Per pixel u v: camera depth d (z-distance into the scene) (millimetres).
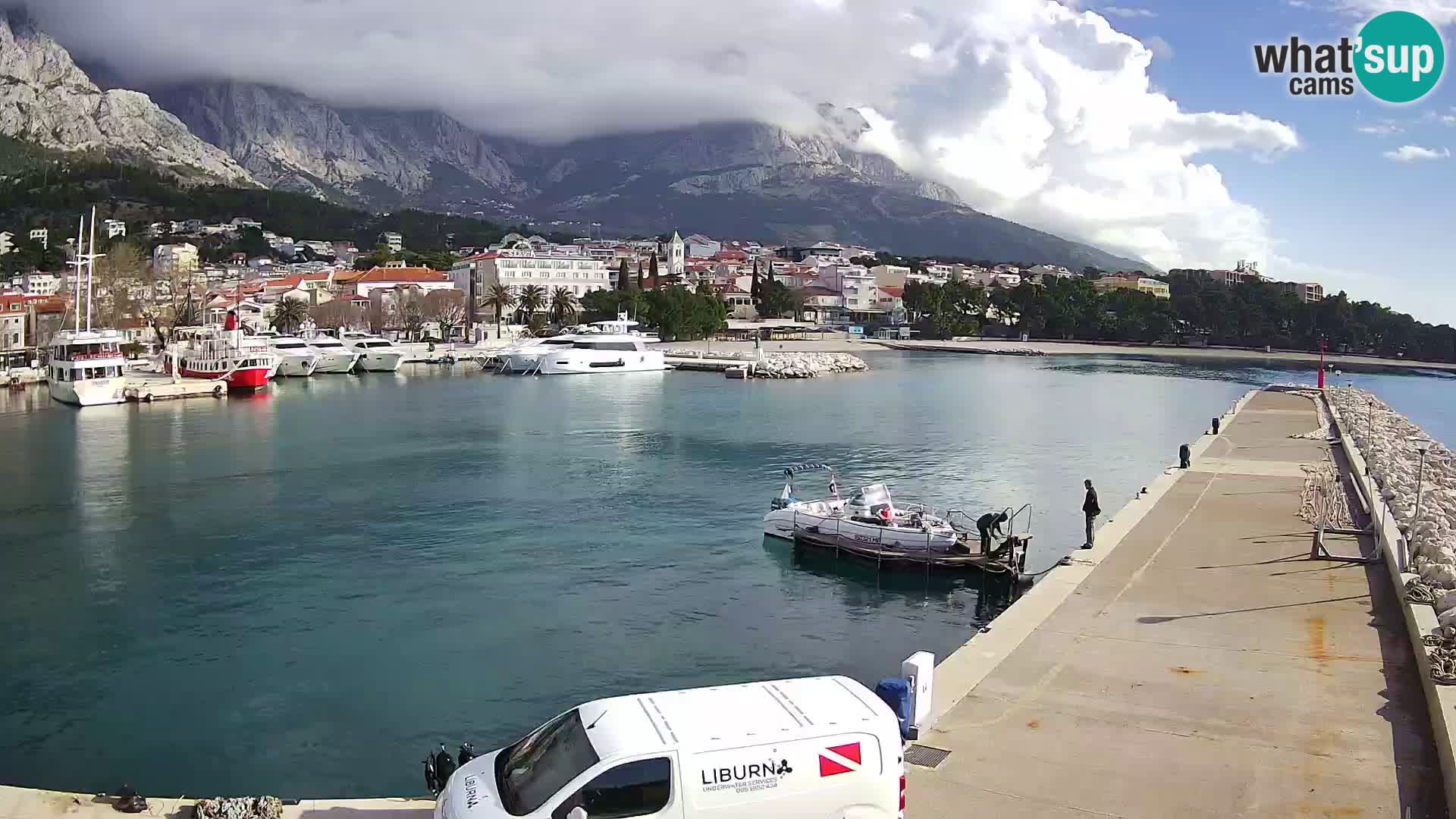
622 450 75188
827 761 12930
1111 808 15586
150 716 27391
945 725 18828
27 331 180500
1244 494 43906
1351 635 24094
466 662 31188
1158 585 28781
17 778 23969
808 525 45219
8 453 74688
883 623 34844
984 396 122875
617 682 29500
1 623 35594
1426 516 34312
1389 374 195375
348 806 16391
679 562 42938
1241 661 22359
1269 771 16844
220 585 40062
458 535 48031
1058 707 19734
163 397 115750
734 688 14375
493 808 12750
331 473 65438
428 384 139375
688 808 12375
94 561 43938
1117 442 80250
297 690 29094
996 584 39500
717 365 165625
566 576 40844
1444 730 16859
